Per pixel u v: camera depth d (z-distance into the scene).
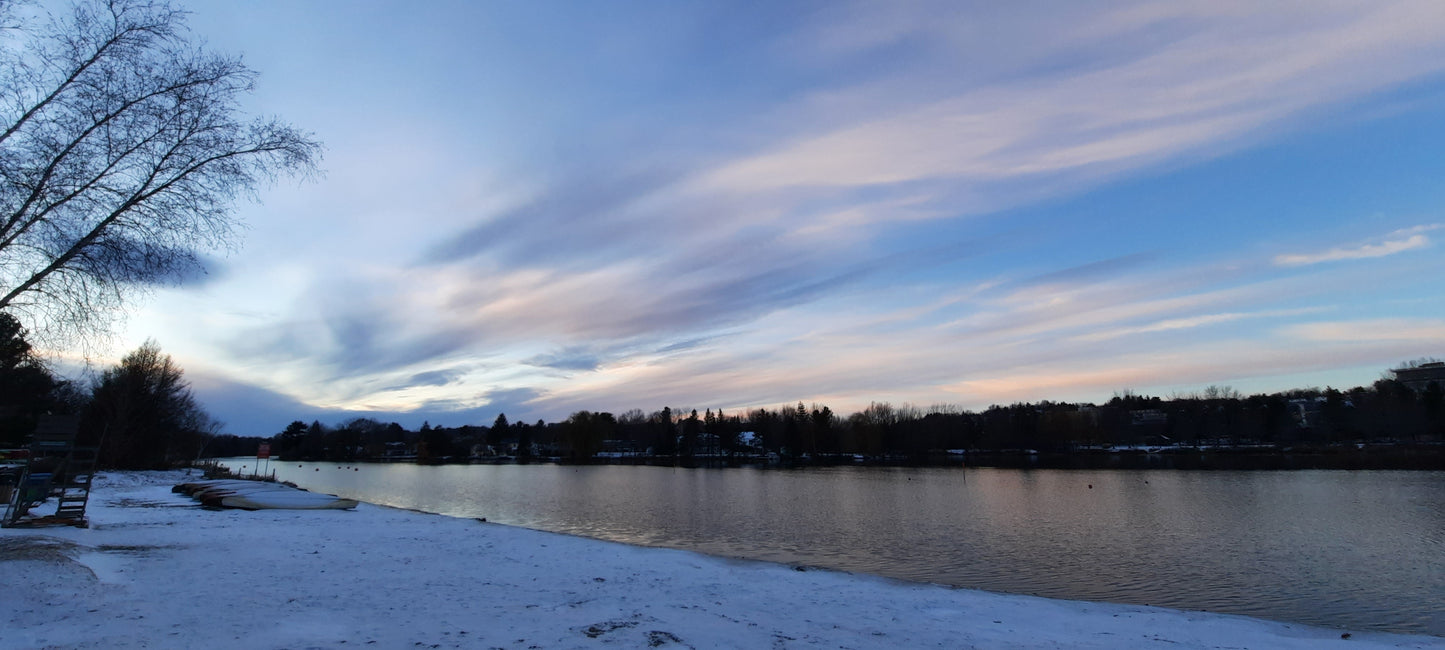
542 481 77.00
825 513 37.72
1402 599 17.22
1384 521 32.03
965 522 33.19
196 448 81.19
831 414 143.75
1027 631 10.16
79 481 40.66
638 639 8.29
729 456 150.25
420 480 80.44
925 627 10.08
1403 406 110.69
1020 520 33.88
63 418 17.72
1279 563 22.05
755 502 45.16
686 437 155.50
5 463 35.22
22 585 8.77
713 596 11.86
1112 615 11.66
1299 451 102.50
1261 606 16.53
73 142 11.83
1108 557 23.16
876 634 9.43
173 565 12.05
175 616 8.16
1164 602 16.81
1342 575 20.16
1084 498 45.66
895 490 55.06
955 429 136.62
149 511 24.27
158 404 62.75
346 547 16.09
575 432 149.00
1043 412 150.38
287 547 15.59
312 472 105.12
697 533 29.45
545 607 10.08
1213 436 128.25
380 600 9.99
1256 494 46.56
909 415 156.62
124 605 8.53
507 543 18.05
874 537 28.00
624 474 92.31
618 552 17.00
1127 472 75.69
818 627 9.70
